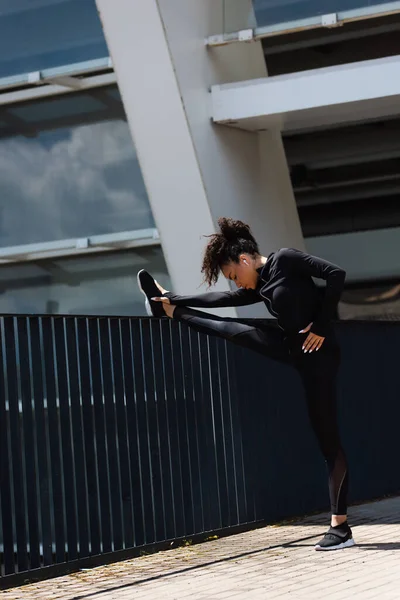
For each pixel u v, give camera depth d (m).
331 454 6.56
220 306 6.64
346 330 9.29
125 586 5.68
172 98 10.41
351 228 13.72
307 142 13.57
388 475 9.80
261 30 10.56
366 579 5.45
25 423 6.02
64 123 12.10
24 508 5.94
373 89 10.10
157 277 11.95
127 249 11.99
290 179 13.30
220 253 6.44
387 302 13.52
